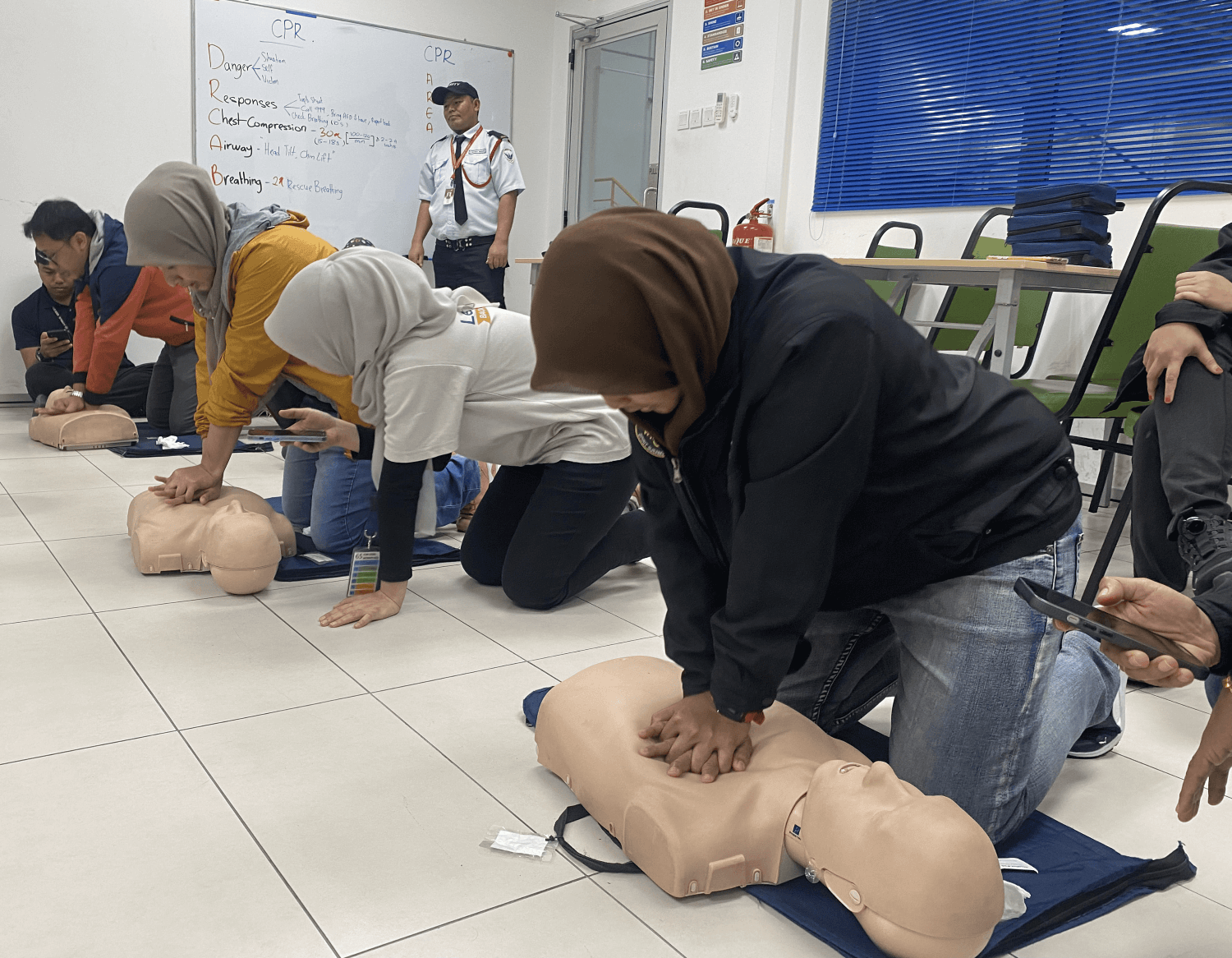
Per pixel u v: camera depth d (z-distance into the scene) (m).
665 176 5.29
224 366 2.15
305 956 0.97
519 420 1.97
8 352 4.62
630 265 0.80
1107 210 2.99
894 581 1.10
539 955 0.99
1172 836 1.29
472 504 2.74
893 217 4.22
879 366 0.91
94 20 4.62
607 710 1.26
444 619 2.01
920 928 0.92
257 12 5.01
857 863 0.98
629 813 1.12
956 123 3.94
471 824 1.23
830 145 4.45
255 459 3.65
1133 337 2.60
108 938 0.98
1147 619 0.84
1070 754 1.52
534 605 2.09
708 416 0.94
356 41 5.32
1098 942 1.05
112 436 3.65
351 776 1.34
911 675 1.18
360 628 1.92
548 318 0.82
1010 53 3.71
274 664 1.72
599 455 1.98
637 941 1.02
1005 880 1.12
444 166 5.31
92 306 3.66
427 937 1.01
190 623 1.90
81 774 1.31
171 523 2.18
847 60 4.33
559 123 6.09
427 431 1.83
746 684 1.03
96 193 4.74
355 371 1.85
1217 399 1.53
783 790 1.11
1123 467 3.51
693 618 1.15
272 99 5.12
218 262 2.12
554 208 6.20
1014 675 1.11
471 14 5.68
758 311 0.92
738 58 4.80
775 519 0.94
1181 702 1.78
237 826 1.20
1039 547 1.08
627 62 5.55
